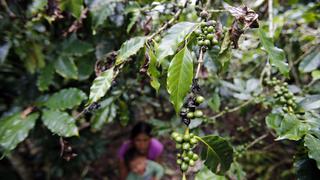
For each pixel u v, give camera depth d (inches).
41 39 69.2
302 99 46.3
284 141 80.1
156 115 90.8
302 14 65.7
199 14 42.0
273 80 58.9
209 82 67.6
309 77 73.4
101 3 56.7
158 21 52.4
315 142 36.4
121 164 112.7
